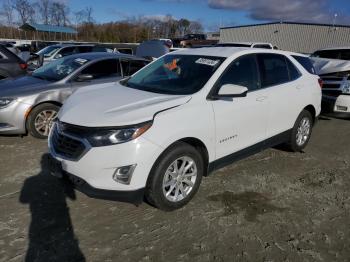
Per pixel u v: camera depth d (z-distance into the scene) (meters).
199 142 3.76
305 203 3.96
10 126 5.57
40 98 5.71
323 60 9.19
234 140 4.18
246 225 3.48
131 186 3.26
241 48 4.70
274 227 3.46
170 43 19.00
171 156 3.44
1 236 3.18
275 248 3.14
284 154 5.55
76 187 3.41
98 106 3.62
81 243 3.13
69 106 3.84
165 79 4.30
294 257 3.03
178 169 3.62
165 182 3.50
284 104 4.88
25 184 4.20
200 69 4.20
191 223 3.48
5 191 4.02
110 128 3.21
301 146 5.61
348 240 3.29
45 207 3.70
